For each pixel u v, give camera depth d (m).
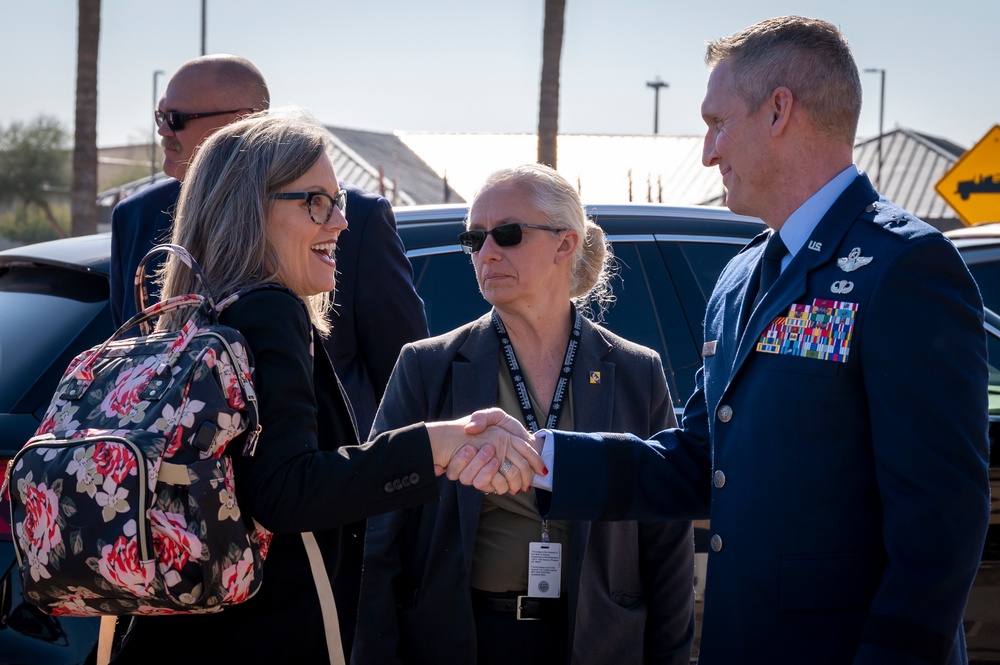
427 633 2.45
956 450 1.82
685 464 2.40
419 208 3.57
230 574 1.76
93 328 3.05
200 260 2.02
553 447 2.32
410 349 2.63
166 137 3.26
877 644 1.82
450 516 2.46
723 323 2.30
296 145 2.02
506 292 2.56
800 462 1.98
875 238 1.98
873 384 1.88
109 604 1.78
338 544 2.03
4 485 1.85
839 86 2.07
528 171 2.63
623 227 3.55
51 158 42.72
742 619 2.03
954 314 1.87
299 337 1.94
